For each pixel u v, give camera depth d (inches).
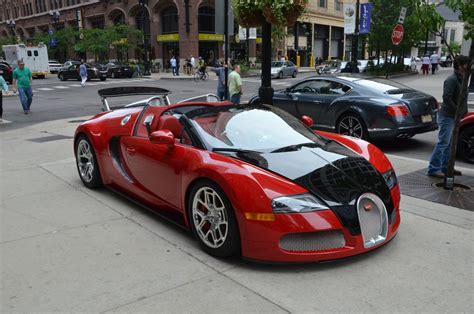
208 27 1852.9
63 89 1048.2
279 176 138.9
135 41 1802.4
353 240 133.0
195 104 202.2
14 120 518.9
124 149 193.6
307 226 127.9
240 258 144.8
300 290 124.3
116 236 165.0
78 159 229.6
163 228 172.9
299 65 2225.6
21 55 1496.1
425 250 150.5
